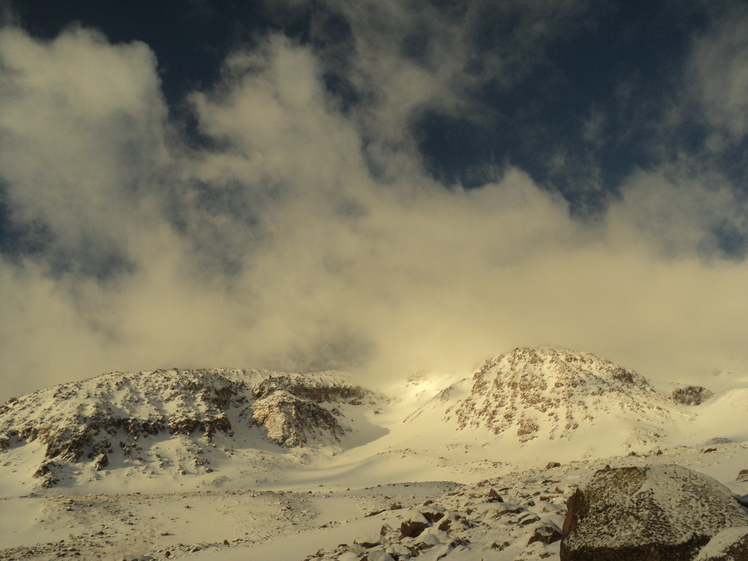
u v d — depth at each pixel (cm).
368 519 3412
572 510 962
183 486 12481
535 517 1562
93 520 5628
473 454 15025
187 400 18300
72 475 12144
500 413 18075
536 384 18862
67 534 5172
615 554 811
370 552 1487
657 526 805
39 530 5303
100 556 4316
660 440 13100
